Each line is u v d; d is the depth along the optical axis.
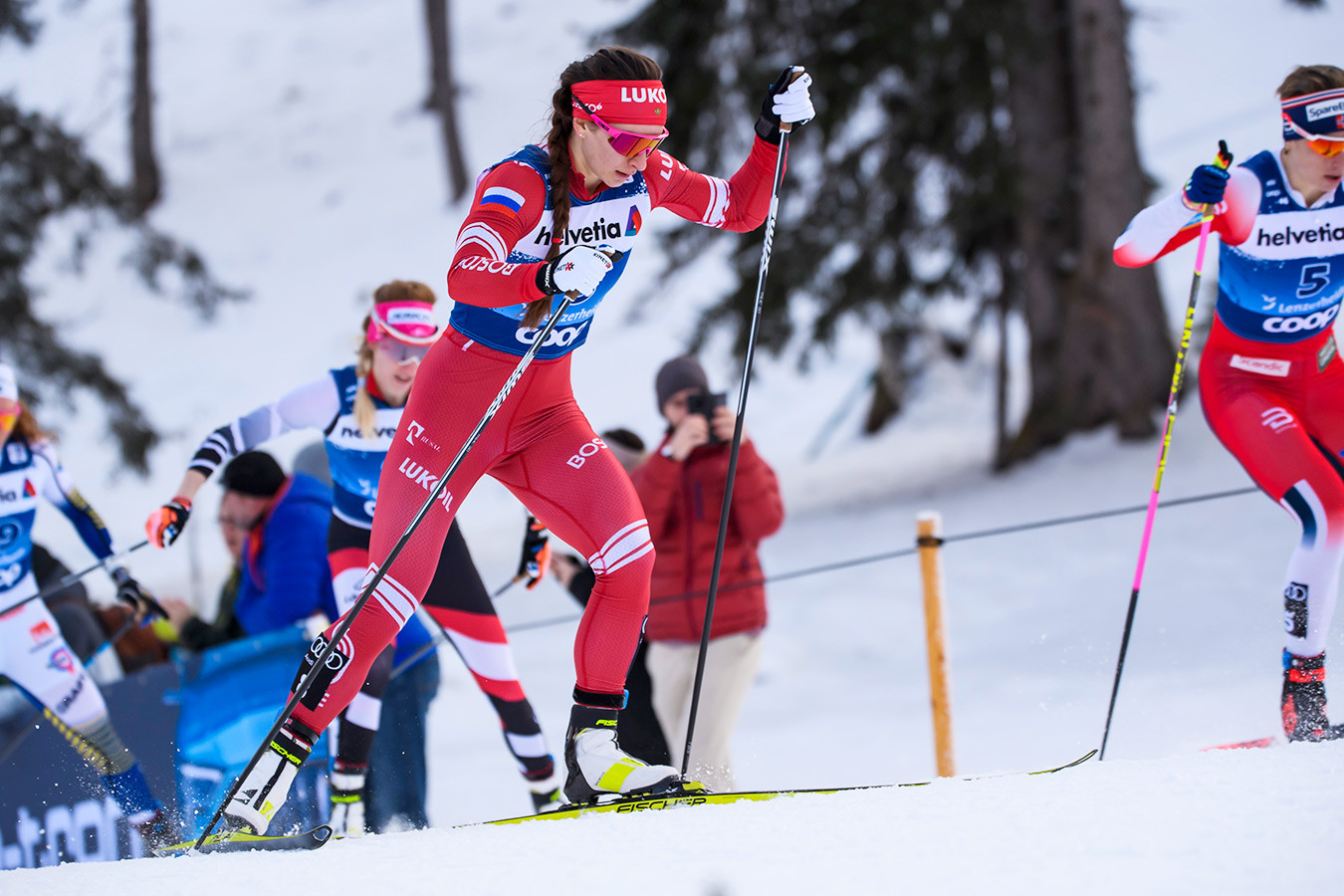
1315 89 11.33
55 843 14.71
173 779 14.91
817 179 44.22
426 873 7.60
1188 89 90.38
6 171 45.84
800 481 54.09
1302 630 11.62
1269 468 11.94
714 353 48.00
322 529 16.31
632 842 7.89
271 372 78.25
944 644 16.42
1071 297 44.38
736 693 15.17
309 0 139.00
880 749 21.72
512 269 9.04
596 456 9.98
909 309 45.50
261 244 95.38
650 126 9.07
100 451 67.69
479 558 45.16
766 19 42.00
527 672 29.39
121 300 88.88
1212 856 6.54
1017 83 44.28
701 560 15.24
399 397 13.38
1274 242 11.77
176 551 52.06
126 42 125.69
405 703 15.07
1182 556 32.59
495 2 128.25
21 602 14.84
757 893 6.69
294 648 15.24
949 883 6.55
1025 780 8.74
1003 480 44.25
